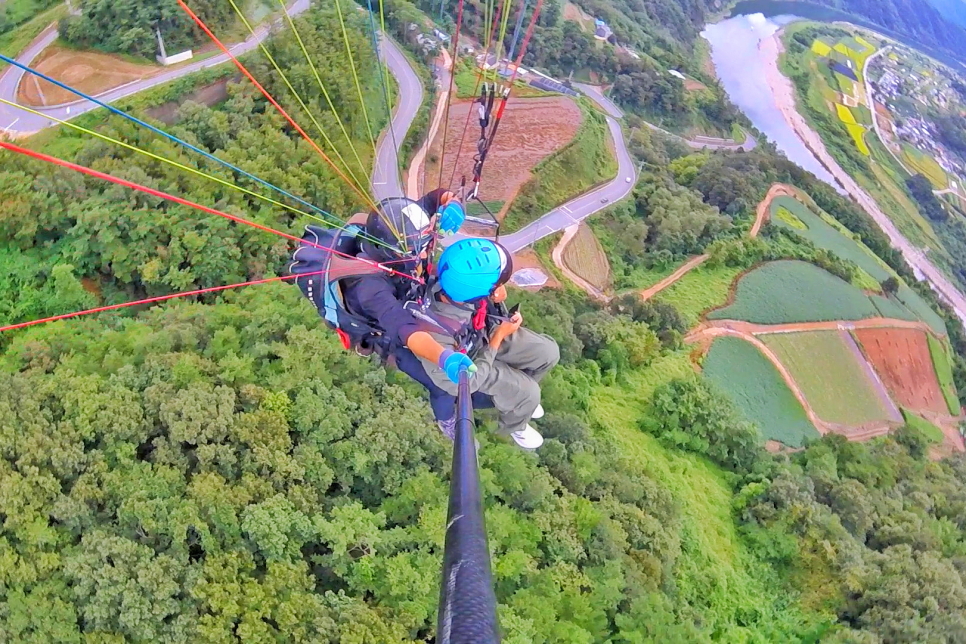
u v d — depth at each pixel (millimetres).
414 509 31609
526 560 31547
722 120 120438
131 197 47375
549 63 101438
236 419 31219
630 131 94125
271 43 61125
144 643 26297
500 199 75500
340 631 26672
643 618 33625
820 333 78062
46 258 46875
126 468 29500
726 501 50906
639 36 125438
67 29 58562
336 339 37406
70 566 26359
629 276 76812
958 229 142625
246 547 28297
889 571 44438
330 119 60188
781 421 69125
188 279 47344
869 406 76000
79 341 39344
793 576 45938
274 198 52281
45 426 29391
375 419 32938
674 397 55344
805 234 91938
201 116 55031
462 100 76750
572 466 39531
